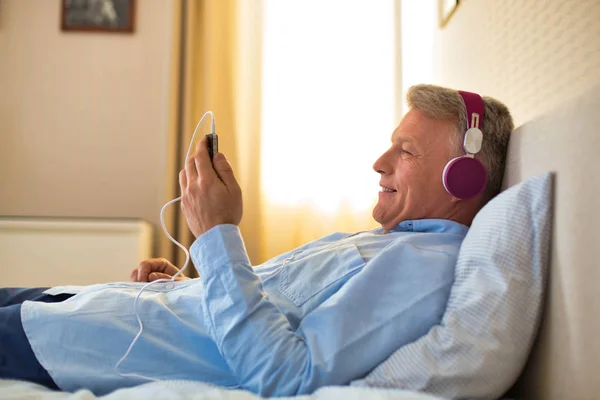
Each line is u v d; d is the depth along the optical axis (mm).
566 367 742
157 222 2766
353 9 2902
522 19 1394
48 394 733
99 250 2227
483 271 825
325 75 2879
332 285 928
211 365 872
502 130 1095
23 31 3020
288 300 932
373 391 659
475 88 1776
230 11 2885
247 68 2861
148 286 1017
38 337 861
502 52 1531
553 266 799
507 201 862
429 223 1069
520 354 788
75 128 2996
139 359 864
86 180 2975
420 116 1109
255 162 2795
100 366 851
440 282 858
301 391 764
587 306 698
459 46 1970
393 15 2889
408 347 779
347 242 1023
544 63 1264
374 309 832
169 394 678
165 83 2865
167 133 2748
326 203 2818
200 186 885
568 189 772
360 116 2859
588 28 1062
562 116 816
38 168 2969
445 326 791
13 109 2988
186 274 2684
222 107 2832
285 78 2879
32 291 1091
